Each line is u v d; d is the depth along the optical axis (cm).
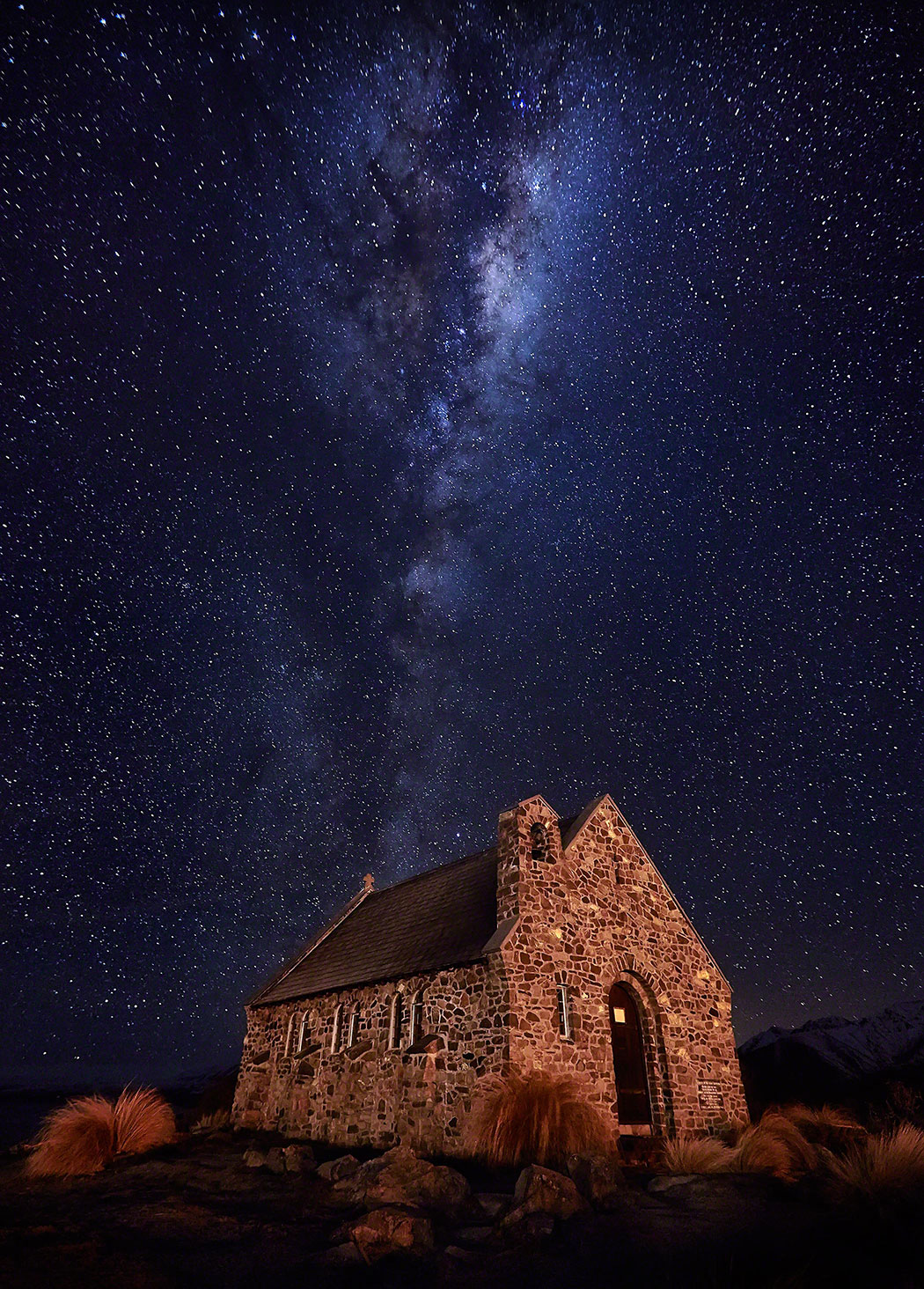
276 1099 2070
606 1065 1553
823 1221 867
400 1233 805
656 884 1905
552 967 1554
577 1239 825
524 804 1730
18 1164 1479
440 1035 1580
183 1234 861
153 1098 1691
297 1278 705
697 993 1819
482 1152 1277
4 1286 666
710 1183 1070
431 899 2108
